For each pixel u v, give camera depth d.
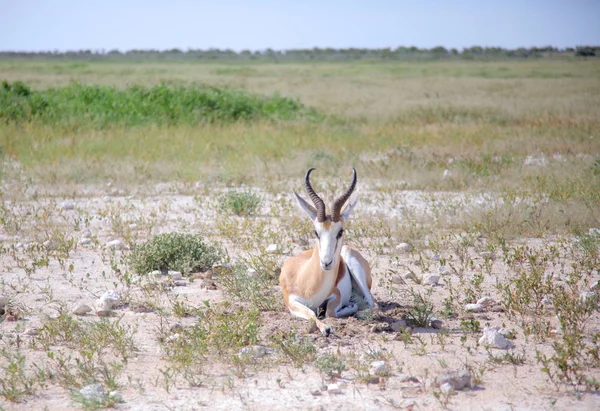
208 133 64.12
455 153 56.25
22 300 23.88
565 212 34.88
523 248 29.58
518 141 60.06
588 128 67.50
